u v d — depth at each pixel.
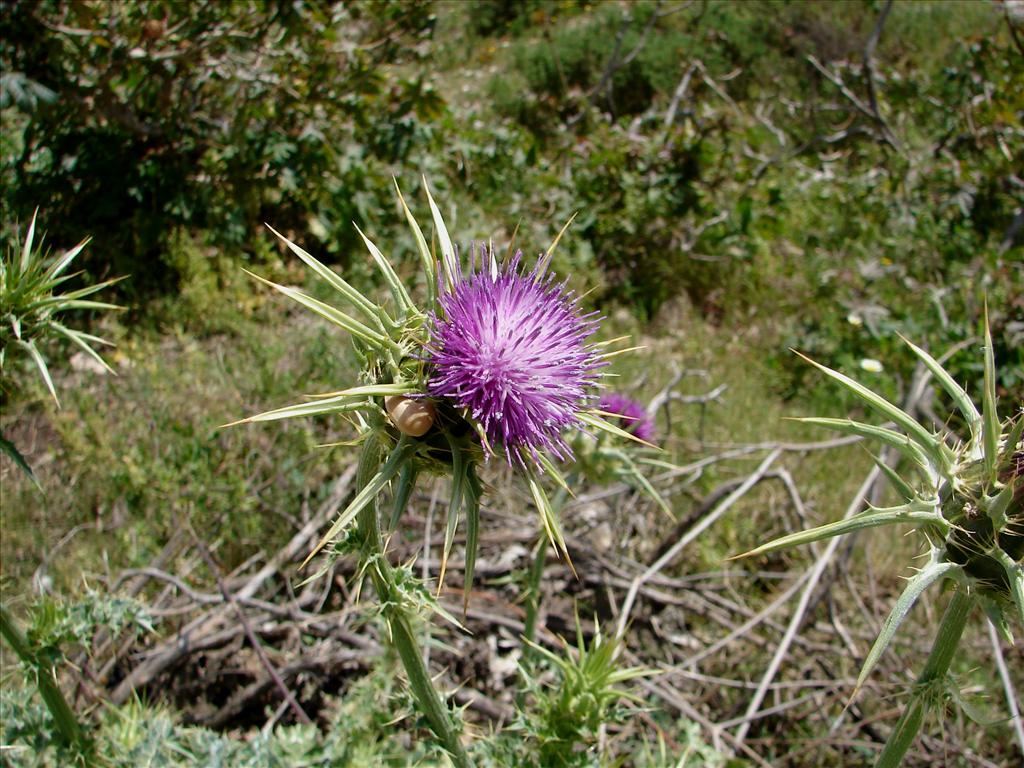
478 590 0.42
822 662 0.40
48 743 0.25
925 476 0.18
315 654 0.36
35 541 0.41
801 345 0.69
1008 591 0.17
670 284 0.79
